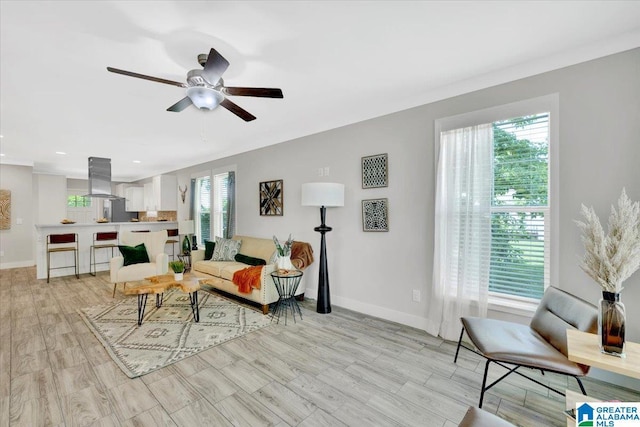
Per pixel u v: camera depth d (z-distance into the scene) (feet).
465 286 8.72
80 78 8.28
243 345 8.87
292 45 6.87
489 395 6.50
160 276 11.87
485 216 8.45
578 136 7.23
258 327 10.24
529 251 8.14
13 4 5.28
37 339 9.24
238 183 17.74
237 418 5.78
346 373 7.36
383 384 6.90
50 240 16.96
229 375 7.26
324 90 9.48
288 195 14.64
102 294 14.38
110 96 9.58
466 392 6.60
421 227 9.99
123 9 5.49
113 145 16.62
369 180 11.28
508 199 8.46
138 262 14.93
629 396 6.37
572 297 6.16
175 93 9.34
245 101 10.32
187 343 8.98
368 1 5.43
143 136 14.76
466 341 8.84
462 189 8.84
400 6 5.61
